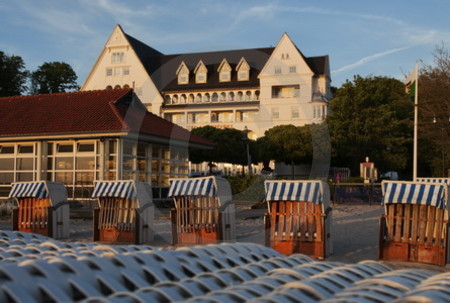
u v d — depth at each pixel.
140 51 57.25
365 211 19.58
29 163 21.36
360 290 4.50
